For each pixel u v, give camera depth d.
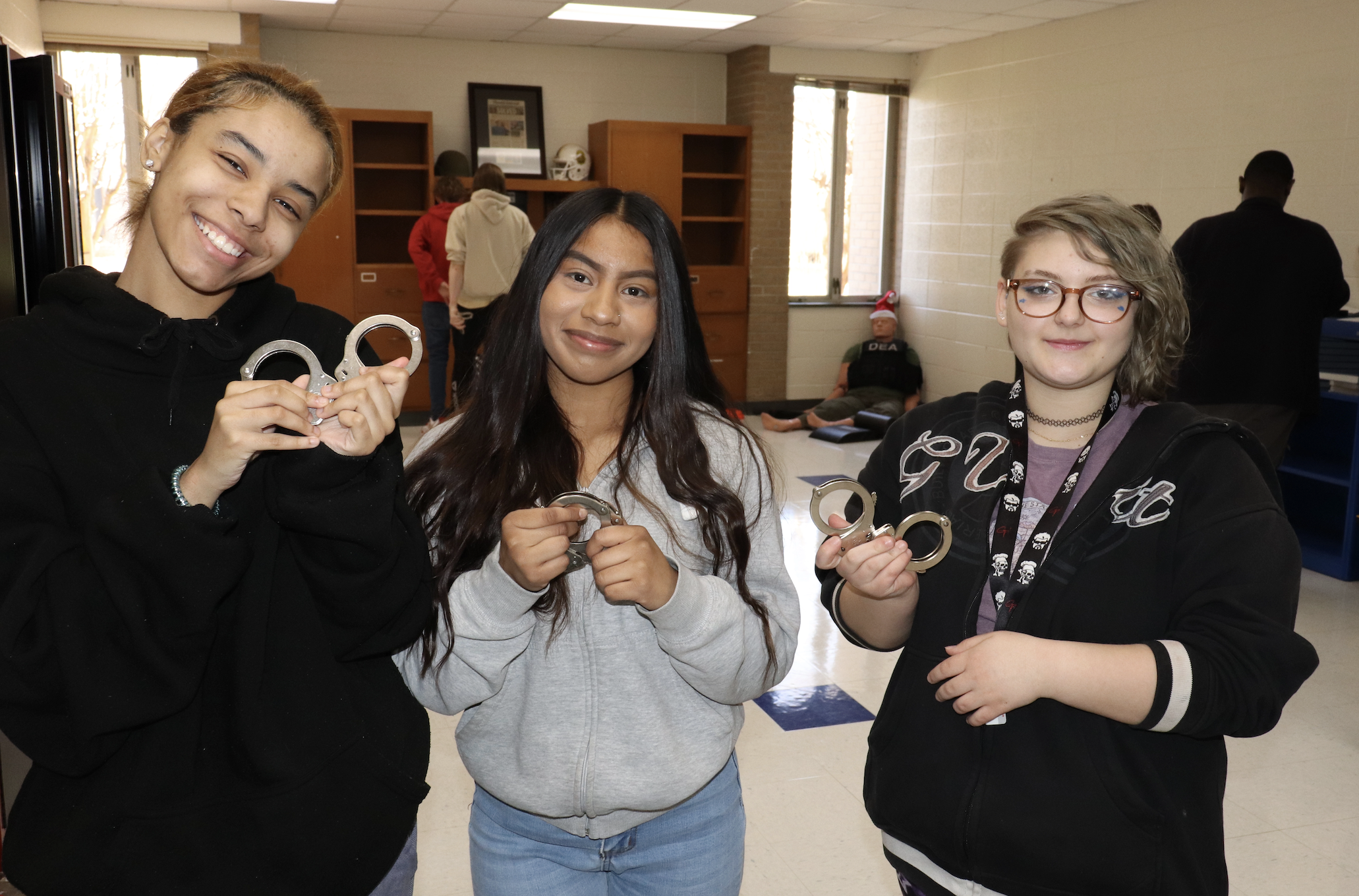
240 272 0.95
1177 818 1.03
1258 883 2.13
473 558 1.14
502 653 1.07
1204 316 3.89
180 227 0.92
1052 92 6.66
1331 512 4.47
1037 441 1.17
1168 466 1.07
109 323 0.91
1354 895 2.10
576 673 1.12
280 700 0.95
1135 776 1.04
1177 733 0.99
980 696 0.99
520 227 6.13
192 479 0.86
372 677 1.05
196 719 0.93
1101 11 6.20
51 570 0.85
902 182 8.32
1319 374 4.15
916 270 8.22
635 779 1.11
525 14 6.48
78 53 6.31
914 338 8.27
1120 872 1.03
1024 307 1.11
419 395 7.40
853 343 8.46
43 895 0.91
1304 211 5.07
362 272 7.14
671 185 7.65
